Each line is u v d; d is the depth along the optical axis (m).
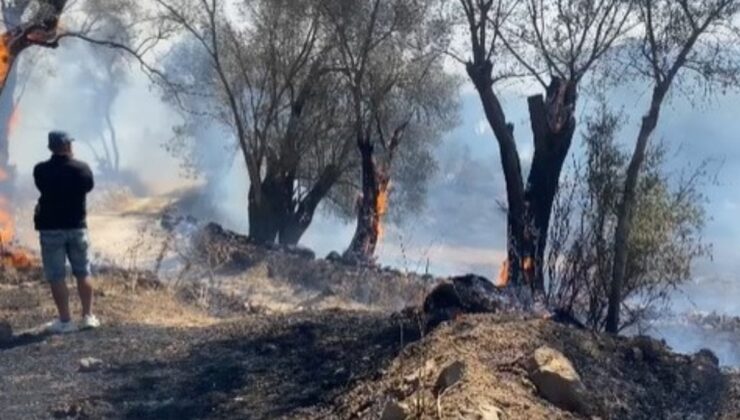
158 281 12.87
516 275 12.77
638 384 6.23
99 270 13.22
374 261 20.06
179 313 11.09
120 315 10.04
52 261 9.05
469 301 7.99
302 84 24.92
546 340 6.40
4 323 8.91
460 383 5.43
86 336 8.84
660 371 6.46
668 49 11.10
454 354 5.99
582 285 9.87
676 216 10.36
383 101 24.94
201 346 8.19
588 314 9.83
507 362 5.93
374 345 7.37
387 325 7.90
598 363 6.34
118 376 7.47
